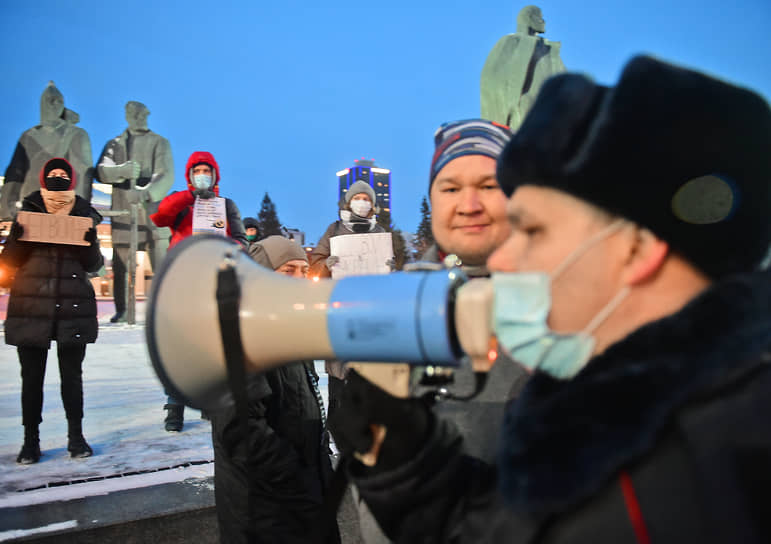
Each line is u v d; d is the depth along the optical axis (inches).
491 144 47.5
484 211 47.2
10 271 126.8
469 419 39.4
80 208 134.6
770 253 24.0
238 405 32.0
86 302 130.9
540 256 25.6
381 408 29.5
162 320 33.6
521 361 26.1
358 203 165.2
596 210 24.1
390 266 149.6
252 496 68.1
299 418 74.7
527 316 25.3
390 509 29.6
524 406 26.5
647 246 23.6
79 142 480.4
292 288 31.8
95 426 158.6
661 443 20.1
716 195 22.4
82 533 89.5
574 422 21.5
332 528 76.0
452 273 29.0
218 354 32.9
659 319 22.5
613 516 20.0
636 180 22.7
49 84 467.5
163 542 95.4
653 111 22.5
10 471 119.2
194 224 161.8
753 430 18.3
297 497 70.8
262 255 96.7
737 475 18.1
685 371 20.1
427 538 28.9
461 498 29.3
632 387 20.8
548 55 289.1
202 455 132.3
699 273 23.6
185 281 34.1
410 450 29.3
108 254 917.8
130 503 100.3
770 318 20.4
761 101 22.8
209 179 164.7
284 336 30.7
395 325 27.8
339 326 29.2
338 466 33.4
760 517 17.7
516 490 22.5
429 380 31.8
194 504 99.5
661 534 19.1
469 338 26.9
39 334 123.2
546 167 24.5
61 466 123.0
